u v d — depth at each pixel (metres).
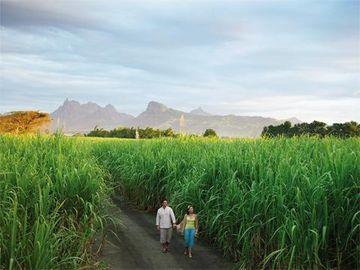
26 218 10.53
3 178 12.54
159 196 21.52
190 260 14.84
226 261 14.58
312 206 11.76
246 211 13.39
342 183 12.05
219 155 17.38
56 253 11.23
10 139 20.42
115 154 30.44
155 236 17.91
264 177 13.74
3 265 9.58
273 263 11.88
